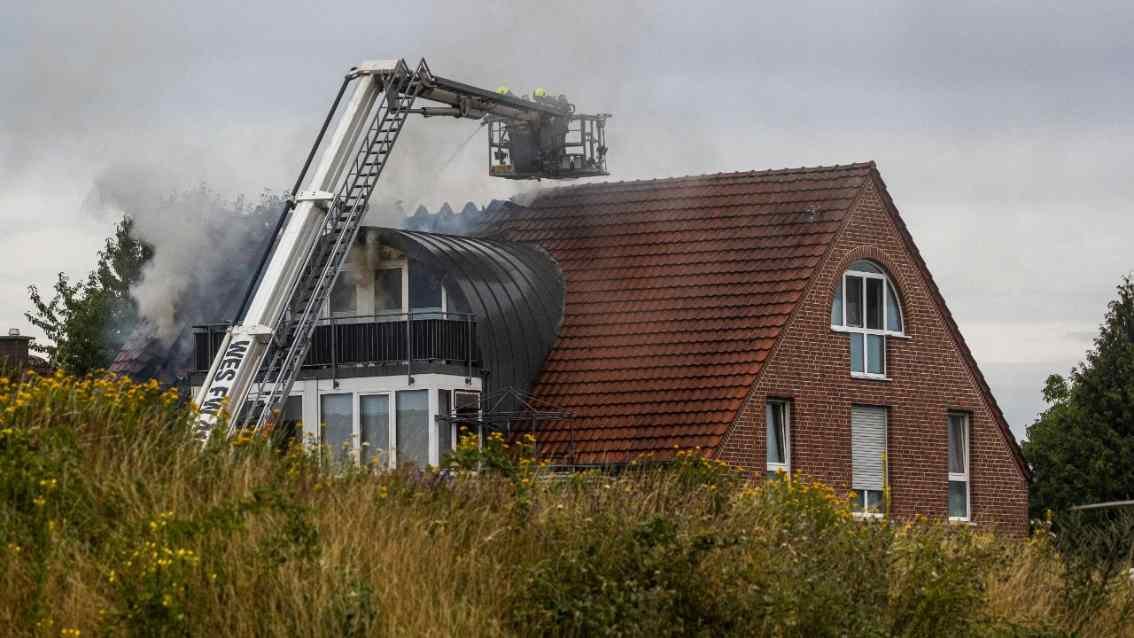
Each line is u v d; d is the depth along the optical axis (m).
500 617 20.75
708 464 26.64
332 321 43.03
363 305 44.12
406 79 43.09
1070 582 27.02
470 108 45.75
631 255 46.03
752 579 21.94
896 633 23.09
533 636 20.69
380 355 42.41
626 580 21.11
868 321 45.81
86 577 18.94
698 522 23.23
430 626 19.56
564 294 45.53
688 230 46.09
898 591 23.88
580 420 42.22
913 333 46.59
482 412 42.31
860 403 44.91
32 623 18.17
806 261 43.81
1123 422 64.81
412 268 43.72
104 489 20.50
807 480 40.88
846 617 22.03
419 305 43.72
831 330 44.34
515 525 22.53
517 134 48.75
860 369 45.22
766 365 42.06
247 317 39.06
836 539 24.22
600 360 43.38
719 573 21.98
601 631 20.52
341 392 42.69
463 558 21.42
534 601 20.88
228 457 22.25
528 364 43.41
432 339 41.94
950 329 47.56
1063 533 28.78
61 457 20.55
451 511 22.70
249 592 19.06
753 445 41.62
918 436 46.34
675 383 42.16
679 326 43.44
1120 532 28.53
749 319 42.91
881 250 45.97
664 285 44.69
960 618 23.75
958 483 47.62
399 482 23.17
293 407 43.09
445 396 42.00
